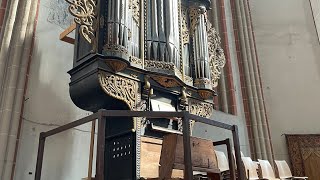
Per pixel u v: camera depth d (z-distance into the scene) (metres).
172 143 4.44
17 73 6.00
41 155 5.10
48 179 5.95
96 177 3.73
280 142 11.12
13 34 6.27
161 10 6.14
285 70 12.05
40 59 6.50
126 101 5.20
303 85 11.85
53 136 6.25
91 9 5.27
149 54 5.69
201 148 4.69
